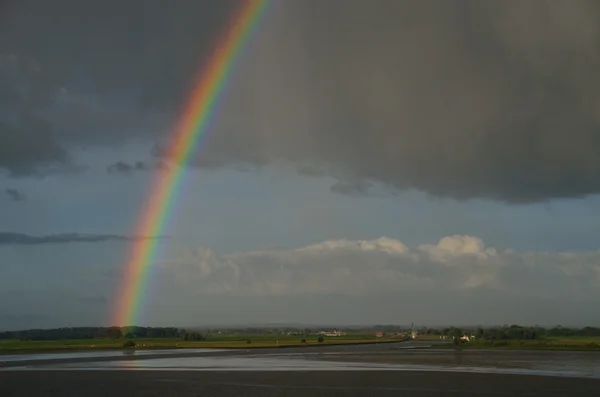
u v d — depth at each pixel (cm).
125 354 18625
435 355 17100
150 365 13100
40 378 10125
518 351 19800
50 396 7825
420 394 7631
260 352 19688
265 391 8075
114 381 9525
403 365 12719
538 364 12888
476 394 7619
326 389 8219
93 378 10050
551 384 8656
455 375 10138
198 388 8494
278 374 10525
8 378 10175
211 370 11544
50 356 17675
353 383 8938
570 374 10262
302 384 8844
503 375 10094
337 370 11356
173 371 11338
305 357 16212
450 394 7619
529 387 8300
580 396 7400
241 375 10375
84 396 7775
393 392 7856
